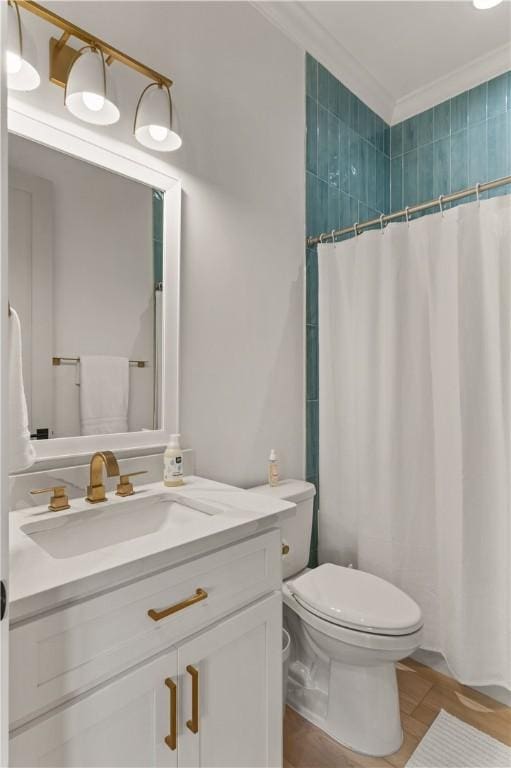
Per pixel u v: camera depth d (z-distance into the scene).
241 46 1.70
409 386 1.74
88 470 1.19
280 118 1.88
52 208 1.15
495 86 2.22
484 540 1.56
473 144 2.29
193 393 1.51
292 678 1.61
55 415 1.15
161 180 1.39
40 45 1.11
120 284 1.29
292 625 1.65
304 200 2.01
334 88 2.20
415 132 2.53
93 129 1.22
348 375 1.94
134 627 0.79
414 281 1.73
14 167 1.08
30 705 0.65
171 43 1.44
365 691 1.38
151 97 1.20
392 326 1.73
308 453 2.03
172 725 0.84
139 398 1.33
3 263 0.50
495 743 1.40
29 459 1.02
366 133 2.44
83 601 0.72
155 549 0.82
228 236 1.63
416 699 1.59
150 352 1.36
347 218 2.27
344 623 1.30
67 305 1.18
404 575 1.74
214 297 1.58
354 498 1.91
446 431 1.63
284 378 1.90
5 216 0.50
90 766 0.72
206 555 0.92
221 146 1.61
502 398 1.54
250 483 1.73
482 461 1.57
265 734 1.06
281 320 1.88
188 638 0.88
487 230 1.57
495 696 1.59
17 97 1.07
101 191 1.25
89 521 1.05
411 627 1.27
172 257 1.42
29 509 1.05
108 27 1.27
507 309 1.54
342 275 1.95
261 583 1.05
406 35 2.02
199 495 1.22
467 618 1.56
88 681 0.72
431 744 1.39
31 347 1.11
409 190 2.55
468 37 2.04
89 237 1.22
